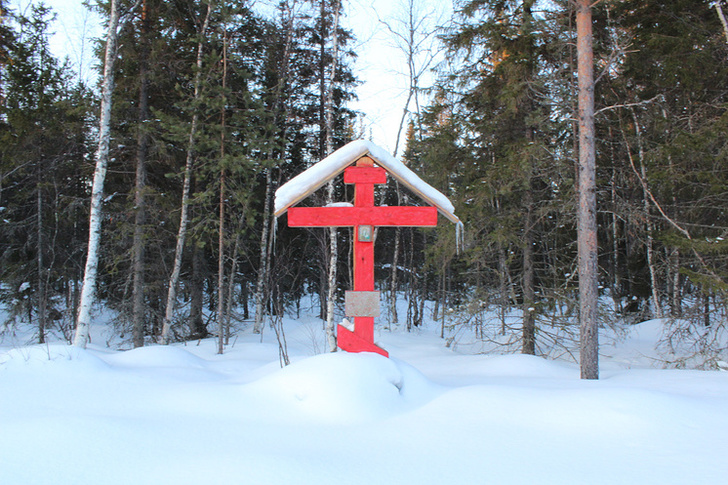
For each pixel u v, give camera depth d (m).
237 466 3.09
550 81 9.97
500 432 3.91
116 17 9.85
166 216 13.88
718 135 8.87
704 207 10.07
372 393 4.68
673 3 10.23
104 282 17.75
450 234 11.09
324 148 18.59
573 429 3.94
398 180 5.69
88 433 3.66
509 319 16.38
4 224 15.06
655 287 13.12
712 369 8.70
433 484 2.89
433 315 23.56
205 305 24.67
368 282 5.62
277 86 16.64
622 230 15.28
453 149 11.48
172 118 12.51
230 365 9.07
